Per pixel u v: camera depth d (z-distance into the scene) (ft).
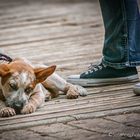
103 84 24.72
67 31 39.55
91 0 57.57
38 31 40.01
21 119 20.06
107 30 24.54
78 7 52.80
